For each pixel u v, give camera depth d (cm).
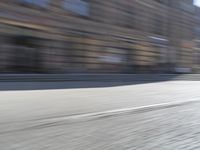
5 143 443
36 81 1919
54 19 3197
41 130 530
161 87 1773
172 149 462
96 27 3809
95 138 498
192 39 6419
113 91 1394
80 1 3569
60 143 457
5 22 2639
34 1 2952
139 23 4662
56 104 859
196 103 1020
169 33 5519
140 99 1077
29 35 2891
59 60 3256
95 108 809
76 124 595
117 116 705
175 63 5709
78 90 1376
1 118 618
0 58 2586
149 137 525
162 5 5316
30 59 2900
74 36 3469
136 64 4581
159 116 734
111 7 4072
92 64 3734
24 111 714
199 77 3297
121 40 4259
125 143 480
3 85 1474
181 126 627
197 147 477
